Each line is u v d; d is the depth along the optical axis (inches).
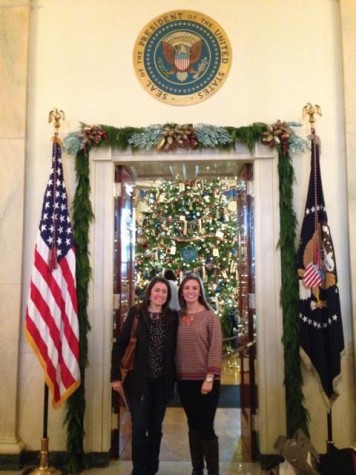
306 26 154.5
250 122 151.6
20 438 141.7
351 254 141.9
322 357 133.1
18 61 153.6
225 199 337.4
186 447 157.4
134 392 118.6
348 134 146.3
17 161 149.7
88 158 150.3
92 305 146.5
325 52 153.0
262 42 154.6
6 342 143.1
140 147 148.0
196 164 155.8
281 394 140.3
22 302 146.7
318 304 135.7
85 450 140.3
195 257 332.2
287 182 144.3
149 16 157.6
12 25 155.1
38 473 126.3
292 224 142.9
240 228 177.8
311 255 137.9
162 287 124.3
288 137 144.1
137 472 115.6
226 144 147.9
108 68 155.6
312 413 139.4
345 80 148.3
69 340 133.3
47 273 133.8
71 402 138.3
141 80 154.6
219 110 152.4
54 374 129.3
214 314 124.0
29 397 143.3
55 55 156.7
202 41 155.9
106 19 157.6
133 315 124.0
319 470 89.5
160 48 156.0
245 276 164.2
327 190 147.4
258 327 143.8
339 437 138.6
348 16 150.5
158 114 153.2
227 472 135.1
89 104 154.3
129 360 119.9
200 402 120.1
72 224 146.6
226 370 297.3
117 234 155.5
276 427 139.2
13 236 147.0
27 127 153.0
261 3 156.2
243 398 163.0
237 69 153.8
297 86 152.2
